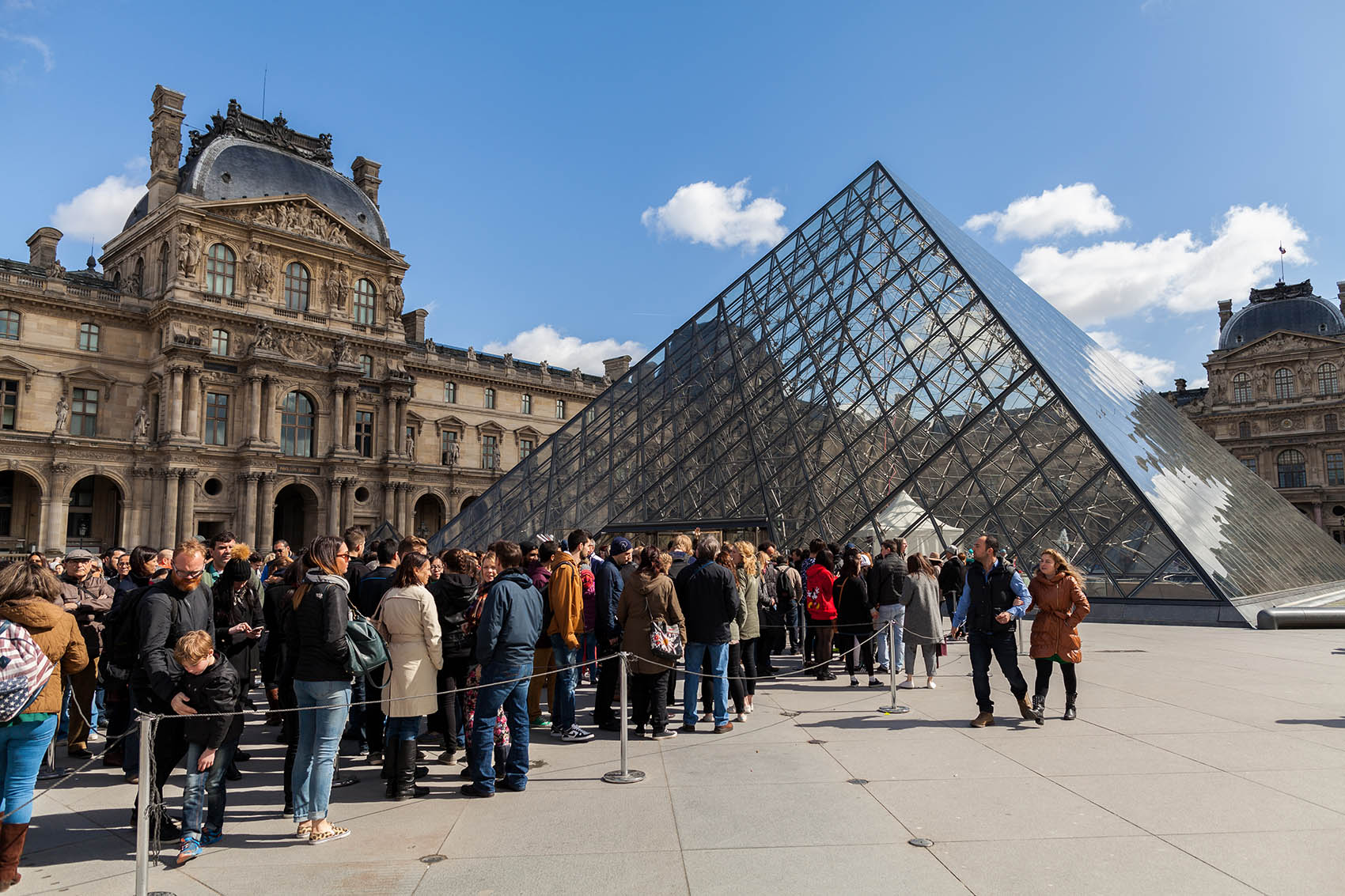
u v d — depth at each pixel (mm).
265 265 75500
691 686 13859
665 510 37656
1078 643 13180
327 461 76938
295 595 9547
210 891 7594
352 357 80688
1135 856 7602
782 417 37719
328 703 9125
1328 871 7172
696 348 47062
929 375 35188
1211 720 12914
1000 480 30172
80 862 8539
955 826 8578
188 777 8594
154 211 73062
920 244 41500
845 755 11648
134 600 9930
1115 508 27844
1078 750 11414
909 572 17406
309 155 86562
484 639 10461
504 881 7570
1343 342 112812
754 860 7844
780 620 20469
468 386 98062
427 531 97250
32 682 7941
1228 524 32250
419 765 11625
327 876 7871
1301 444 114250
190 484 68875
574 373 109250
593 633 15242
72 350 68625
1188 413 123312
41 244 80438
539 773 11484
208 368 71688
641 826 8977
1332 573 40469
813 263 47031
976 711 14383
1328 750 10984
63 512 64438
